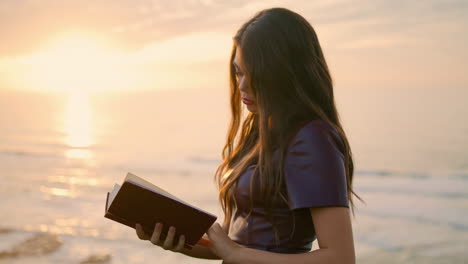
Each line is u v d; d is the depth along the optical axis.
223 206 1.81
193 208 1.50
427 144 47.03
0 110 157.62
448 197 22.28
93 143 57.22
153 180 29.17
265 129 1.55
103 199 20.88
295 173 1.47
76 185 26.44
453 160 36.06
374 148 45.19
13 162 38.44
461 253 12.97
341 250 1.39
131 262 10.65
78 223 14.73
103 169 34.78
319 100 1.58
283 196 1.53
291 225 1.55
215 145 54.56
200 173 32.16
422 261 12.38
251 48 1.56
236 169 1.70
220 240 1.56
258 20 1.58
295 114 1.54
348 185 1.56
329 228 1.40
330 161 1.44
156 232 1.55
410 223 16.91
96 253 11.26
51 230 13.55
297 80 1.54
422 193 23.56
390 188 25.23
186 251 1.89
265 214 1.58
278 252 1.57
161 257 11.08
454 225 16.47
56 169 34.44
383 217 17.89
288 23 1.56
